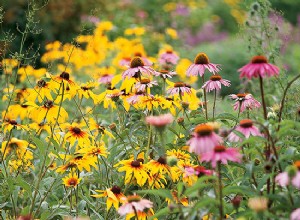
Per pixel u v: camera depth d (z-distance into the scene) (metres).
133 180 4.18
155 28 12.20
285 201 3.21
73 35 10.07
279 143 3.35
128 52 8.27
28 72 6.80
